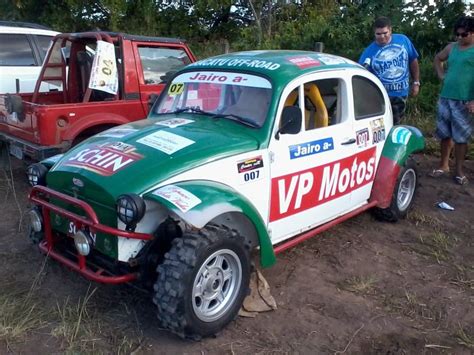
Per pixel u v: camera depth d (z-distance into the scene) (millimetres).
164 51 7438
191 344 3758
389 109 5879
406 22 11836
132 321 4008
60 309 4117
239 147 4109
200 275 3639
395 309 4316
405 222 6129
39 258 4957
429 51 11656
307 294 4480
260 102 4414
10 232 5539
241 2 16469
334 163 4914
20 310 4059
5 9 15312
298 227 4719
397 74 6867
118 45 6918
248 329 3963
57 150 6168
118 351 3639
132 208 3482
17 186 7016
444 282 4793
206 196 3697
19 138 6625
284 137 4395
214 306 3811
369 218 6172
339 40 12062
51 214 4180
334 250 5336
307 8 15469
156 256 3836
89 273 3777
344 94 5094
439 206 6629
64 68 7414
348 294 4516
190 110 4805
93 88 6559
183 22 16422
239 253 3830
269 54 4996
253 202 4207
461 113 7172
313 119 4871
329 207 5012
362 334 3959
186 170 3836
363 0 12750
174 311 3492
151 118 4902
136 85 6988
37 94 7297
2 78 8336
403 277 4855
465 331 4055
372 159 5527
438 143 9039
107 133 4477
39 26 9555
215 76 4816
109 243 3742
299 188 4582
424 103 10367
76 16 15344
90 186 3795
